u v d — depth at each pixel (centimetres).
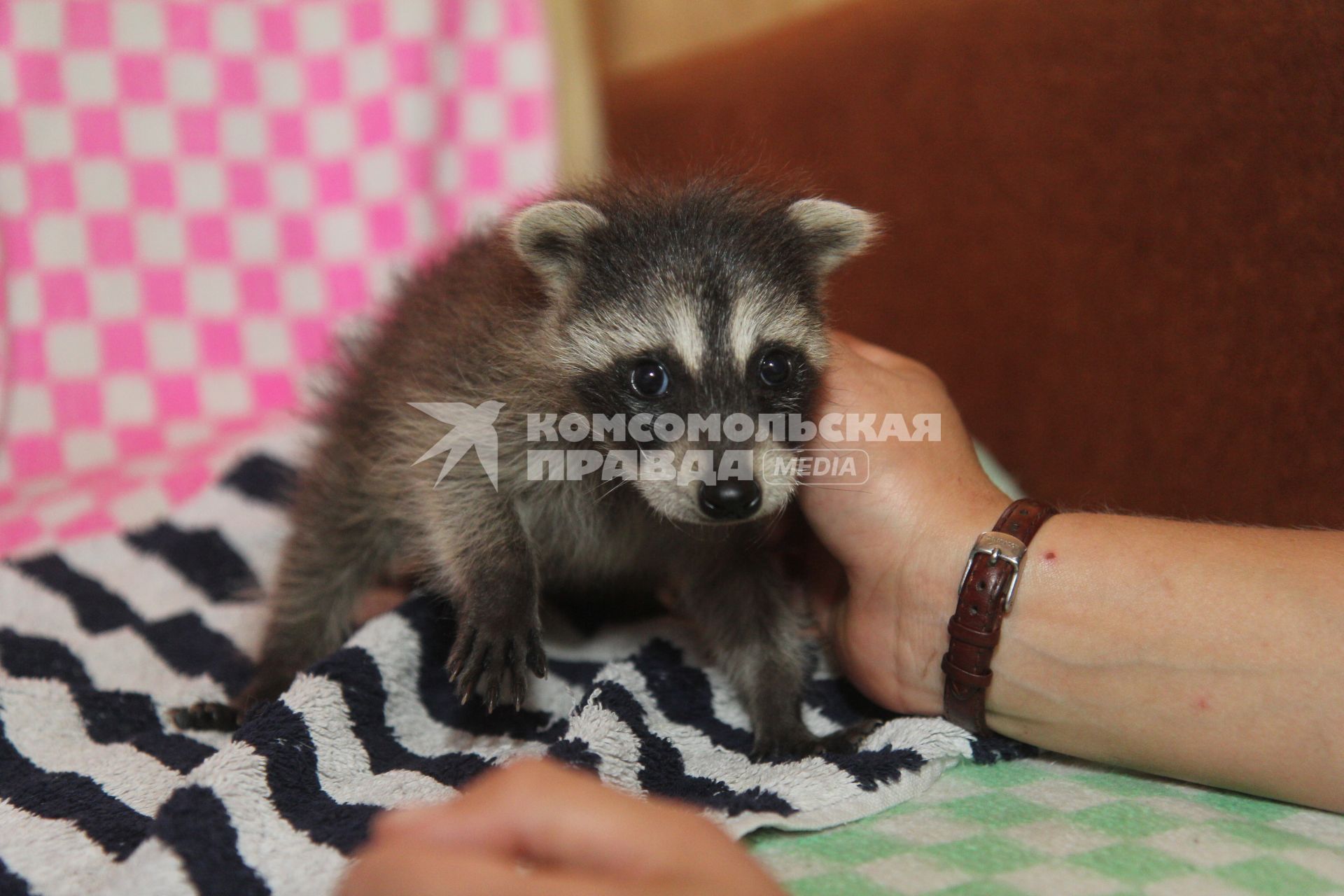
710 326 40
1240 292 43
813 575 43
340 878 31
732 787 35
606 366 41
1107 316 47
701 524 40
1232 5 43
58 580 48
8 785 36
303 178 64
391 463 44
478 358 43
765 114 60
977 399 53
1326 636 33
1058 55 48
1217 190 44
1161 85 45
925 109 53
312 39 63
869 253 56
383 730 37
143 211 61
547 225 41
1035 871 31
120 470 59
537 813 27
